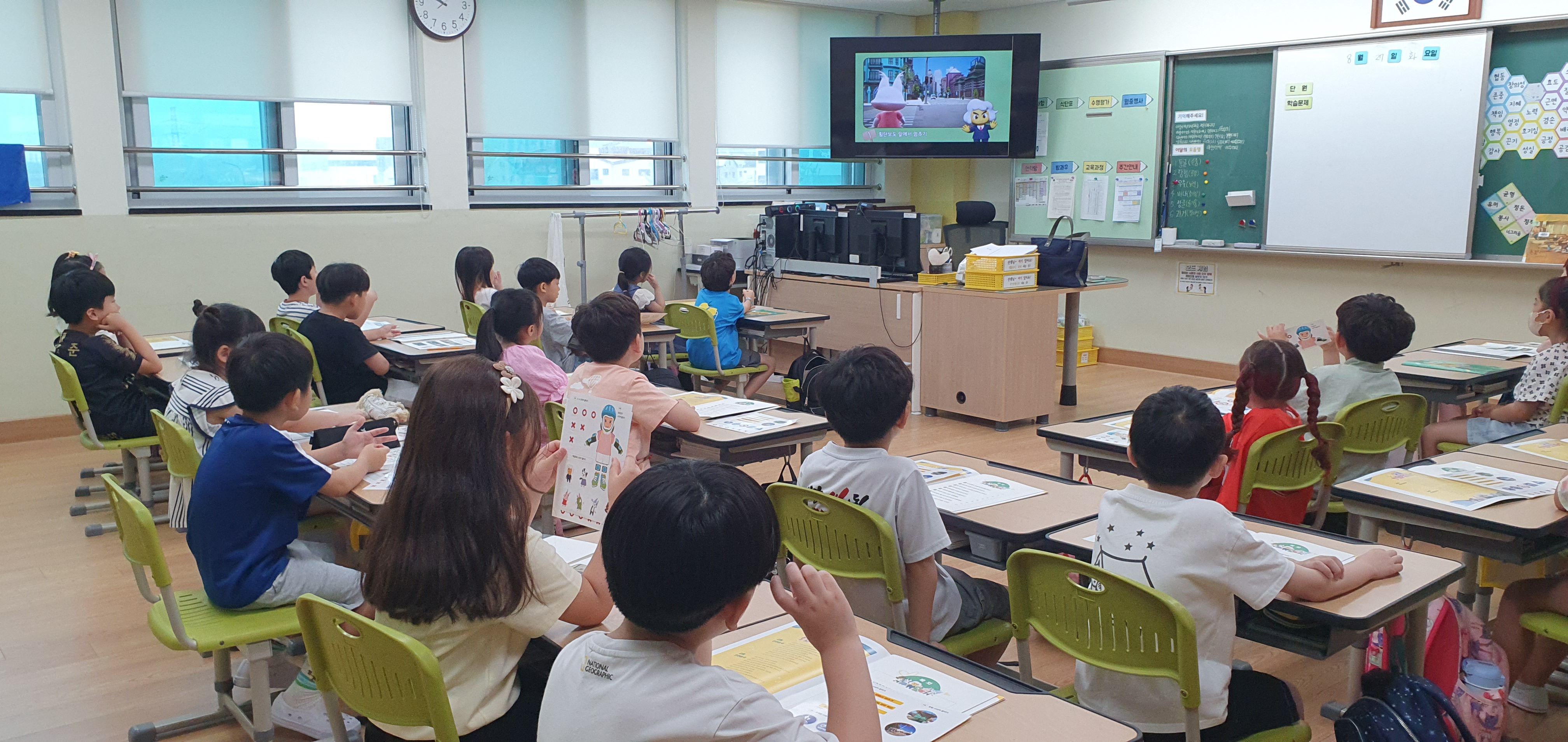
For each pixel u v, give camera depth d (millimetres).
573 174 7027
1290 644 1904
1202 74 6727
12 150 5074
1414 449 3227
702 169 7457
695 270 7297
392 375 4441
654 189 7375
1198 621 1751
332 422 2973
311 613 1561
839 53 7383
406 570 1479
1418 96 5781
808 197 8211
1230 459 2209
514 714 1620
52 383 5387
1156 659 1646
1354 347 3242
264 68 5812
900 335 5984
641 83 7156
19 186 5113
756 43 7629
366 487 2398
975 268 5613
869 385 2094
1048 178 7688
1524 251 5543
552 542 1974
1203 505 1771
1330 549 1981
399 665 1437
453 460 1502
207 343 3107
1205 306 6980
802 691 1334
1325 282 6379
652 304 5898
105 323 4008
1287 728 1810
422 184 6398
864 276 6148
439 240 6414
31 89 5207
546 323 4797
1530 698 2527
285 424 2369
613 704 1038
